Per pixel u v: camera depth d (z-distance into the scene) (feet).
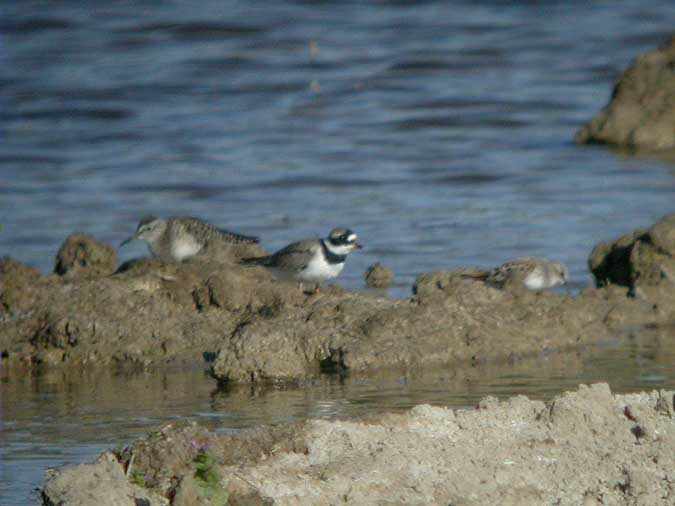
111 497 32.42
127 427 42.32
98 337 53.01
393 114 122.21
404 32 157.07
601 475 33.94
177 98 130.82
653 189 89.56
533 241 74.90
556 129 115.34
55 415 44.27
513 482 33.63
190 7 169.78
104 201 91.56
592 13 164.76
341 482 33.60
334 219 83.10
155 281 56.39
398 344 50.52
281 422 41.98
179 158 106.32
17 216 87.25
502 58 144.46
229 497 32.99
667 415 37.35
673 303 56.75
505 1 172.14
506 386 46.32
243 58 145.69
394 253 72.59
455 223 80.79
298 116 122.62
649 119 106.52
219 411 43.93
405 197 90.12
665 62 109.40
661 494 32.71
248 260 57.88
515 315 53.67
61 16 164.25
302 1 172.55
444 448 35.40
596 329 54.39
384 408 43.39
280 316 52.70
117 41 153.17
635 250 58.85
